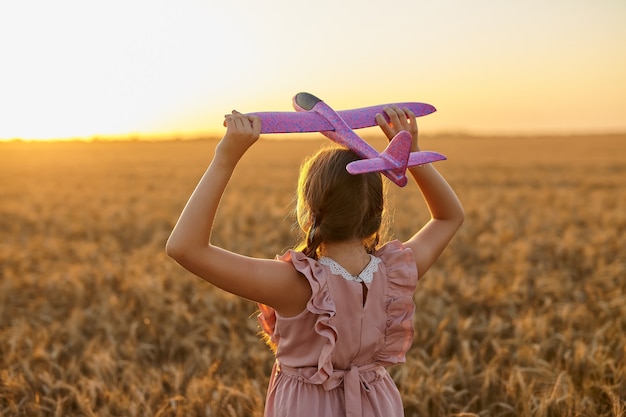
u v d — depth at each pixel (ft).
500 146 212.84
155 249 35.09
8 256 33.50
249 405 13.96
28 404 14.38
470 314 23.18
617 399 13.32
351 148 6.15
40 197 70.18
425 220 46.06
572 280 28.81
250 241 37.35
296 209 7.31
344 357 6.75
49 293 25.67
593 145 215.51
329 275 6.66
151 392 14.64
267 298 6.56
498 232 39.55
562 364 16.89
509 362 17.12
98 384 14.57
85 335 20.61
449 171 106.73
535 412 13.58
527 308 23.24
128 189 81.15
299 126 6.18
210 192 6.12
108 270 28.17
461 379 15.71
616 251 34.81
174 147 249.55
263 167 123.54
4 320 22.08
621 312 20.70
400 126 6.69
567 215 49.78
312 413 6.67
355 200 6.56
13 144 279.08
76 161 154.10
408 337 7.00
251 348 18.66
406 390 14.94
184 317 20.92
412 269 6.98
